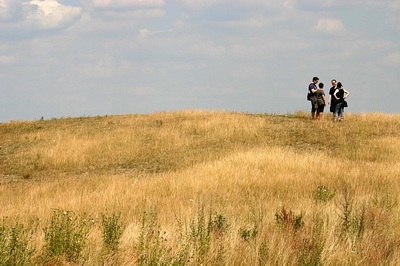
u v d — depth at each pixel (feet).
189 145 84.89
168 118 106.52
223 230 25.08
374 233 24.71
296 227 26.58
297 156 66.44
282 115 109.09
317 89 97.91
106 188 54.29
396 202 35.76
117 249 21.25
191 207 39.04
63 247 20.43
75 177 71.26
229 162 63.93
